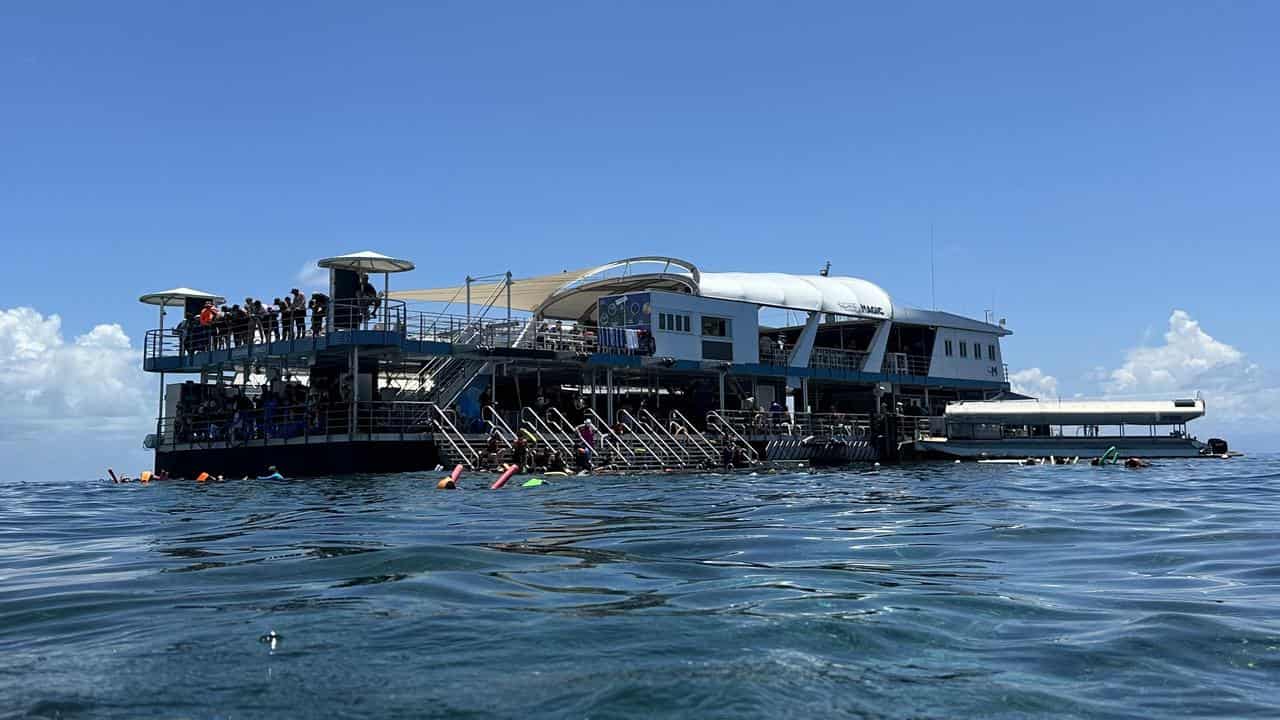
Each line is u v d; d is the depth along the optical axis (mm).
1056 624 6273
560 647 5574
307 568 8734
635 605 6824
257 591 7547
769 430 45312
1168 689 4832
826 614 6512
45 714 4445
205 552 10344
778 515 14945
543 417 38469
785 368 49656
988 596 7258
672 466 37188
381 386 42812
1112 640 5812
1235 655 5469
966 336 60688
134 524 14742
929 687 4844
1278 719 4371
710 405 48625
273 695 4703
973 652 5535
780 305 49562
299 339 36000
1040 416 48500
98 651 5582
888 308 55250
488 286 45344
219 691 4777
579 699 4609
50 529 14156
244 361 38844
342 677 4988
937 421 49500
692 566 8852
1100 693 4766
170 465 39094
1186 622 6281
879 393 55688
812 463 44812
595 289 48656
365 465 33656
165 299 41156
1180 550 10172
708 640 5746
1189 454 48781
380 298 35844
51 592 7785
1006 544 10805
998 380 62188
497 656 5371
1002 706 4559
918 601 7027
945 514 15047
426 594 7242
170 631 6078
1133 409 48188
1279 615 6496
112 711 4484
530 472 32406
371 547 10289
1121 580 8102
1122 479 28203
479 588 7516
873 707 4527
